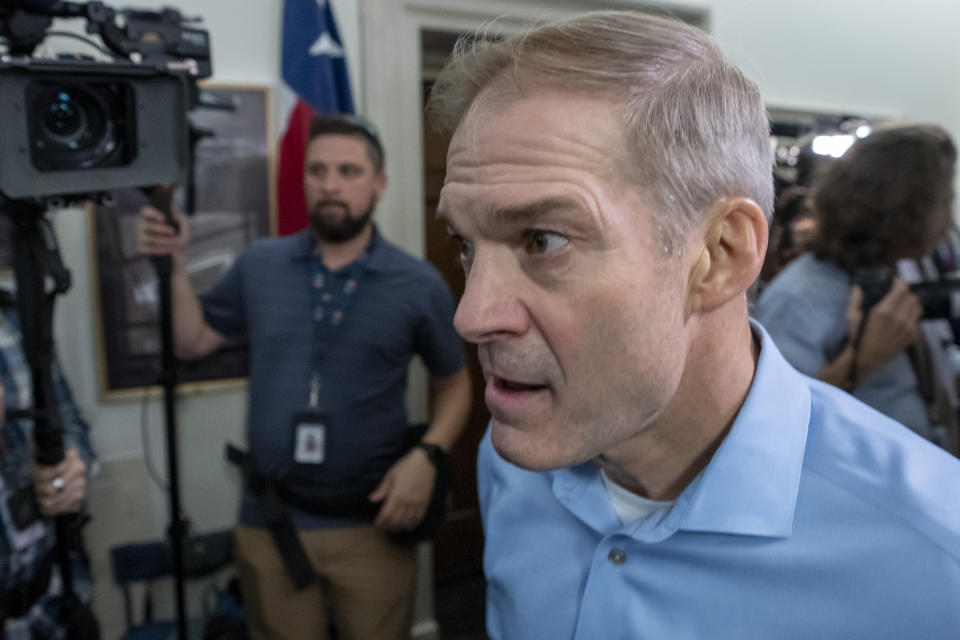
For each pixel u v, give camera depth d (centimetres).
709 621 49
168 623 185
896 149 108
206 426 191
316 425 145
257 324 154
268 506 144
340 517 147
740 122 42
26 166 106
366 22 195
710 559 49
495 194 38
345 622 150
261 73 188
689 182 40
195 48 124
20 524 117
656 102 38
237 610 175
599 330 39
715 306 44
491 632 71
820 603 46
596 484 58
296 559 143
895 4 279
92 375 179
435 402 163
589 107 38
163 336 138
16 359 135
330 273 152
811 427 51
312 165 149
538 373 41
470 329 40
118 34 118
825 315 112
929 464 48
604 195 37
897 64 282
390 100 201
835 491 47
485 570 70
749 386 51
